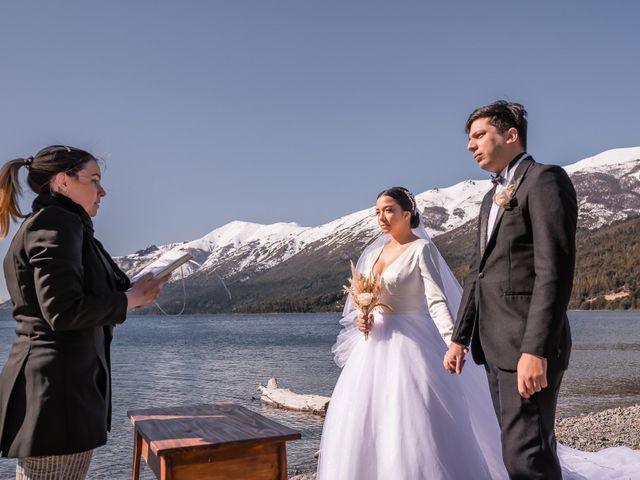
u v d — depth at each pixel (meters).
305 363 46.12
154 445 2.86
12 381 2.61
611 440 8.05
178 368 43.75
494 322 3.12
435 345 4.07
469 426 3.94
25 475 2.62
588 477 4.73
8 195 2.86
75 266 2.62
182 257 3.14
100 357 2.83
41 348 2.62
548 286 2.80
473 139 3.33
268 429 3.20
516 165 3.22
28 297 2.65
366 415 3.87
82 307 2.57
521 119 3.27
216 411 3.79
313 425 16.83
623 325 94.06
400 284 4.14
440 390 3.87
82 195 2.94
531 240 3.07
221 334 108.88
